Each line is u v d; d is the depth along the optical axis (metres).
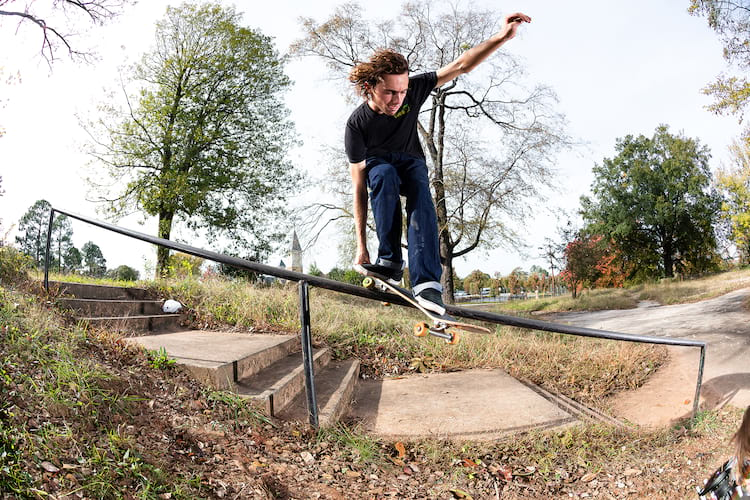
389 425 4.25
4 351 3.03
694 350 7.18
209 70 20.03
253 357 4.50
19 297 4.23
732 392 5.28
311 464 3.13
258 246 20.70
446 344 7.36
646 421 4.83
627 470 3.63
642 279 36.62
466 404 4.84
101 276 10.16
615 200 37.09
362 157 2.76
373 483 3.08
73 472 2.15
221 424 3.25
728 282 17.08
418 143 2.83
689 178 35.06
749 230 26.20
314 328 7.09
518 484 3.33
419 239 2.63
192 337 5.59
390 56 2.43
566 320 14.48
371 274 2.84
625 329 10.40
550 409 4.68
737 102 13.20
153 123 19.19
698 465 3.68
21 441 2.21
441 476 3.36
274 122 21.14
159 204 18.08
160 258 12.63
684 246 35.34
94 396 2.85
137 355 3.90
